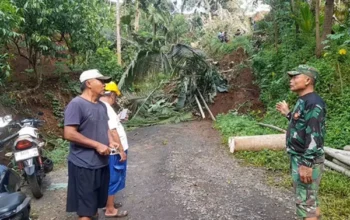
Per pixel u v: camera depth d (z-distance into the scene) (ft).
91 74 9.55
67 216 12.60
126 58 44.19
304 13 29.37
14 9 19.03
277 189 14.37
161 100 36.91
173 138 25.09
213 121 30.68
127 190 14.76
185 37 60.03
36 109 24.49
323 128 8.98
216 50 49.11
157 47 34.76
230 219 11.74
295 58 27.94
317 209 9.56
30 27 23.65
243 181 15.43
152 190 14.62
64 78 29.30
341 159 15.88
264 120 26.89
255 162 18.07
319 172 9.19
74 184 9.39
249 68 37.83
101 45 36.35
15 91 24.32
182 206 12.86
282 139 19.74
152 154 21.03
